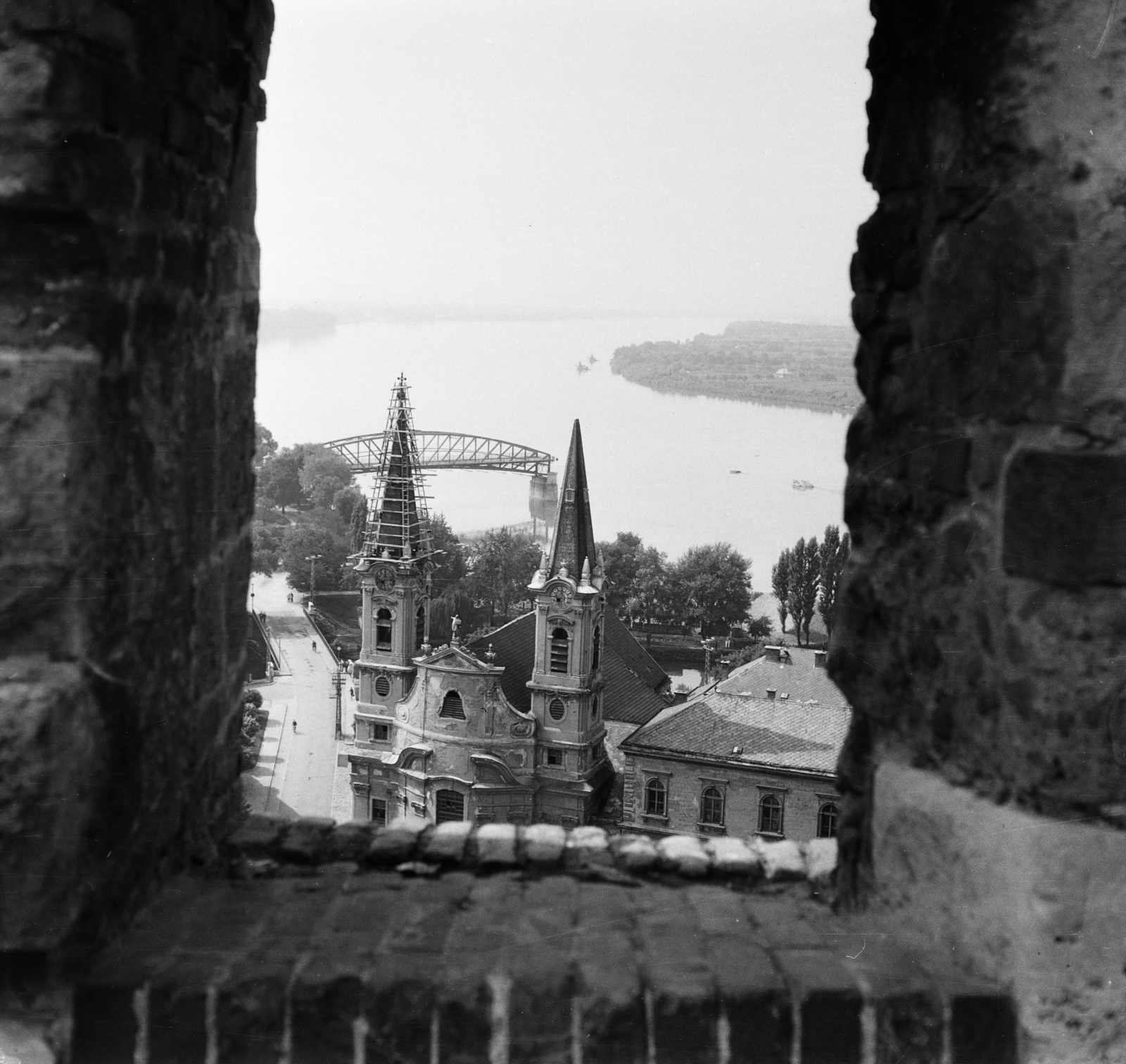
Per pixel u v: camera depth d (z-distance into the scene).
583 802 160.62
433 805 160.50
